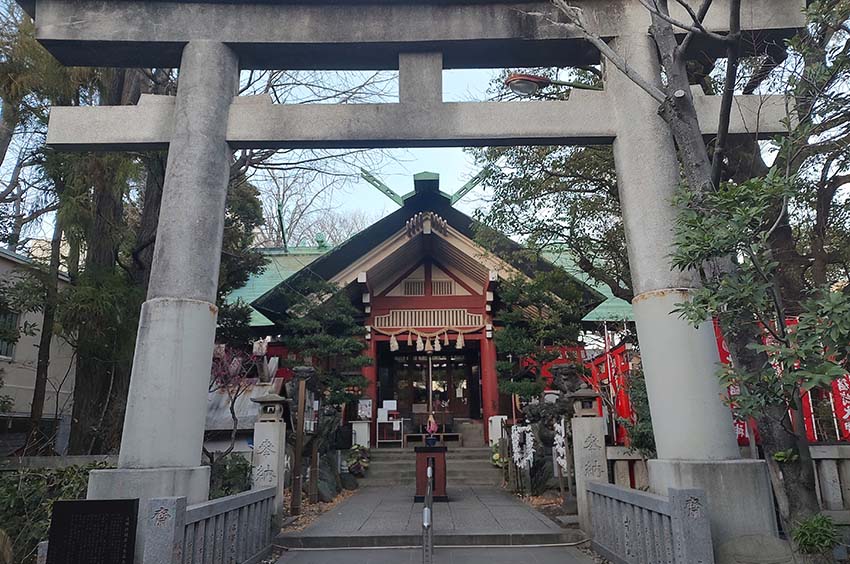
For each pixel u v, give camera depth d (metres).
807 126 4.27
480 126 6.43
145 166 11.36
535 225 11.41
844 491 6.21
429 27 6.61
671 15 6.35
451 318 17.36
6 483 7.72
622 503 5.83
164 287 5.64
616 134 6.41
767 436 4.84
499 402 16.61
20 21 9.08
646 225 5.91
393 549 7.08
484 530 7.51
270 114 6.41
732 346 4.41
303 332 13.23
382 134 6.39
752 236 3.65
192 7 6.53
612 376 9.83
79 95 10.56
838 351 3.32
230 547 5.64
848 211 8.12
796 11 6.20
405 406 19.78
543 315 13.20
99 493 4.99
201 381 5.60
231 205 13.16
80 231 9.93
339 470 12.98
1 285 10.14
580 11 5.51
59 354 16.05
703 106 6.14
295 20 6.59
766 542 4.42
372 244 15.91
